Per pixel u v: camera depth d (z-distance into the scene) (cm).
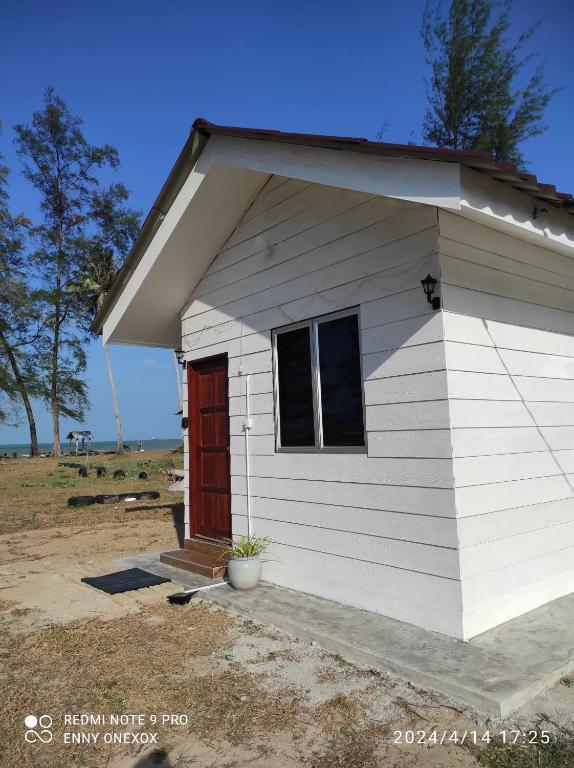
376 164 373
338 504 463
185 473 696
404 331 414
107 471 2345
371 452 434
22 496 1523
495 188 352
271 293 553
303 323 512
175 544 797
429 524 388
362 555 439
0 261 3312
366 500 438
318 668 355
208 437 666
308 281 509
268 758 263
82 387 3669
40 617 482
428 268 399
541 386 460
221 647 397
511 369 434
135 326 737
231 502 595
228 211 582
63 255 3572
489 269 430
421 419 398
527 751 256
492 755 255
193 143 528
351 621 411
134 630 439
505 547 403
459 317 400
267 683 338
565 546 455
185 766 260
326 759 260
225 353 622
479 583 380
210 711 308
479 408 402
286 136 430
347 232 470
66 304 3575
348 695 317
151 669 366
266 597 483
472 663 328
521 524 418
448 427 379
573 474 476
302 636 400
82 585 576
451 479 376
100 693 335
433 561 385
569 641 358
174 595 505
